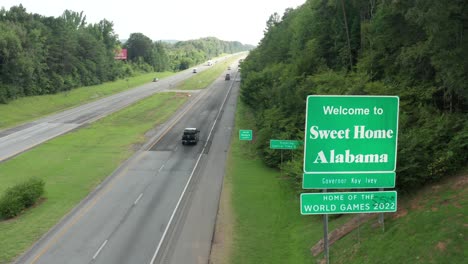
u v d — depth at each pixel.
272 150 44.97
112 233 28.77
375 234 21.80
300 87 48.50
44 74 109.44
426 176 24.17
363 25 48.28
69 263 24.55
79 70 130.38
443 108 32.97
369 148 13.77
